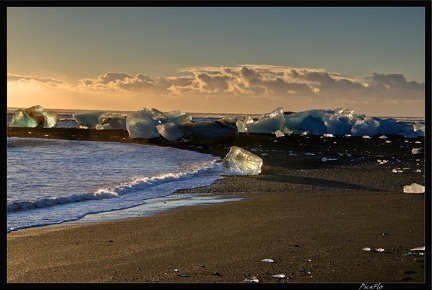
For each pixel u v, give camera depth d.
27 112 27.77
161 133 22.02
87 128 28.55
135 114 23.69
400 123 27.92
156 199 9.94
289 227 7.32
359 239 6.57
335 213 8.46
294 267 5.29
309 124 27.33
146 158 17.31
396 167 15.98
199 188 11.45
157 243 6.34
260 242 6.39
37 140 21.31
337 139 23.58
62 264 5.38
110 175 12.90
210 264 5.39
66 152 18.12
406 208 8.98
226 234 6.86
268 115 27.72
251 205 9.27
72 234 6.81
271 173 14.22
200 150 20.33
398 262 5.49
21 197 9.39
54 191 10.20
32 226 7.28
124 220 7.80
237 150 14.21
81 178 12.17
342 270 5.19
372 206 9.19
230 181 12.64
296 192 11.05
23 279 4.85
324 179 13.16
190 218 8.00
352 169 15.31
